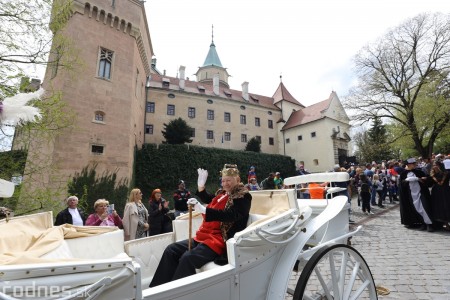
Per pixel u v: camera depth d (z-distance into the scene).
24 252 1.61
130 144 20.19
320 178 3.50
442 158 10.45
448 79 19.02
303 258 2.24
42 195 5.51
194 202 2.18
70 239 2.29
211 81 48.75
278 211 2.38
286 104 45.41
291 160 39.53
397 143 23.31
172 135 29.81
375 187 11.05
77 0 17.97
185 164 28.92
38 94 1.89
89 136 17.50
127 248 2.55
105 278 1.25
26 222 2.11
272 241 2.01
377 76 21.73
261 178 35.00
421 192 6.39
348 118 24.31
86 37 18.23
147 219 5.88
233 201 2.31
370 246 5.19
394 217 8.31
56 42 6.21
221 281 1.65
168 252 2.36
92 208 16.86
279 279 1.98
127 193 18.86
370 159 35.16
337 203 2.88
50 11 5.90
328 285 2.76
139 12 22.03
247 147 37.41
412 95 21.27
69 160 16.31
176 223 3.01
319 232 2.91
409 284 3.35
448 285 3.25
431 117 19.45
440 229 6.25
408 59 20.81
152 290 1.38
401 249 4.86
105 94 18.75
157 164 27.14
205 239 2.30
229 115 38.78
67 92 16.64
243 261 1.82
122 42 20.56
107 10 19.50
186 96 35.72
